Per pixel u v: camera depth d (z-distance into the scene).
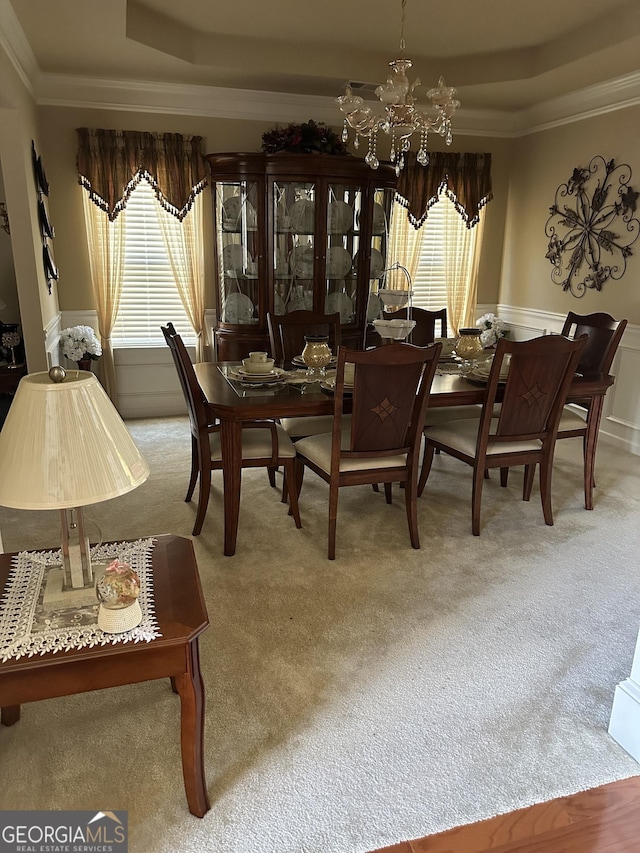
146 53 3.83
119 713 1.90
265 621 2.35
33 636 1.31
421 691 2.00
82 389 1.28
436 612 2.43
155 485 3.70
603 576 2.71
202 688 1.46
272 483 3.72
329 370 3.34
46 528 3.12
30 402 1.25
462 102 4.95
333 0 3.46
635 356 4.28
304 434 3.41
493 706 1.95
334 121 5.00
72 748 1.76
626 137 4.25
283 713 1.90
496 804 1.61
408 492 2.89
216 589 2.57
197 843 1.48
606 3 3.46
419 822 1.55
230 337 4.80
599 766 1.74
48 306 4.23
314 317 3.84
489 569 2.76
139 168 4.61
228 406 2.65
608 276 4.50
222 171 4.53
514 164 5.50
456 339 3.96
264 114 4.83
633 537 3.08
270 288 4.69
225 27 3.90
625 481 3.81
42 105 4.40
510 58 4.31
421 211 5.28
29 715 1.88
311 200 4.55
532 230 5.34
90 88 4.41
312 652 2.18
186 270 4.95
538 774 1.70
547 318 5.21
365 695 1.98
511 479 3.85
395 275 5.41
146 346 5.07
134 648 1.30
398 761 1.73
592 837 1.53
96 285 4.75
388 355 2.53
